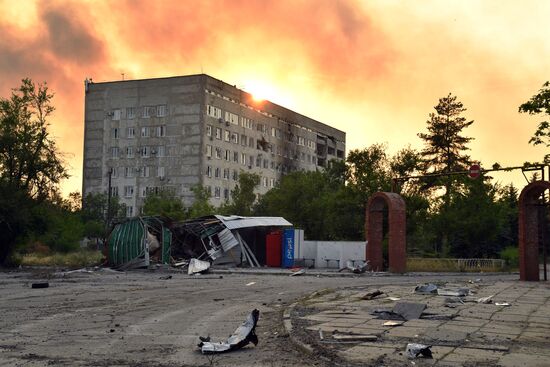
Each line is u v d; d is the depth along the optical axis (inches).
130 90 3649.1
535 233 1131.9
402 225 1413.6
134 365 329.7
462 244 2219.5
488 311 544.7
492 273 1628.9
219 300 710.5
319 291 784.3
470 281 1049.5
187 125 3501.5
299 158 4527.6
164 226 1643.7
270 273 1336.1
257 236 1795.0
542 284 949.2
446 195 2177.7
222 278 1172.5
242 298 735.7
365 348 359.9
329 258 1648.6
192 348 382.6
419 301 639.8
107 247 1621.6
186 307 631.8
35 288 896.3
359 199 1867.6
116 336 434.0
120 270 1475.1
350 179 1936.5
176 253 1701.5
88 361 341.4
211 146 3567.9
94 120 3727.9
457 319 489.1
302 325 456.8
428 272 1523.1
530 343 377.4
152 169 3560.5
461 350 352.8
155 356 355.9
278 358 345.7
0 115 1638.8
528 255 1123.3
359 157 1905.8
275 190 2402.8
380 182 1838.1
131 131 3636.8
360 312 541.6
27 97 1642.5
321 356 340.2
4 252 1621.6
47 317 547.8
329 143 4963.1
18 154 1610.5
